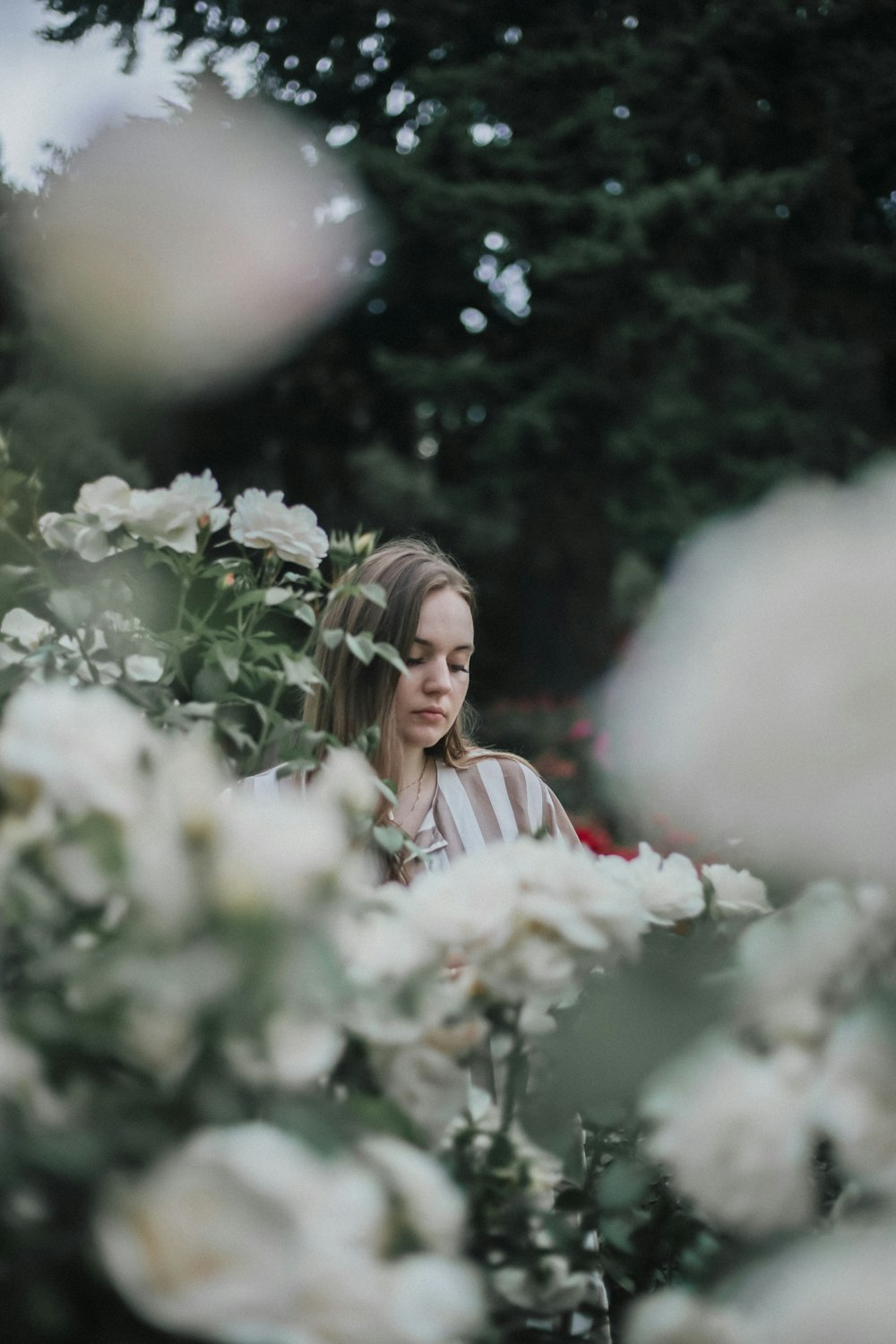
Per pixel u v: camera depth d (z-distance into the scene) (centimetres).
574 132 1008
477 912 101
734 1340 77
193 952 78
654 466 1055
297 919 81
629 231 947
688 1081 84
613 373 1027
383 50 1097
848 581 73
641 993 94
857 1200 83
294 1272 67
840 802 73
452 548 1381
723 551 77
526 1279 104
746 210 984
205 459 1197
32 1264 72
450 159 1027
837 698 72
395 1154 80
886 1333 69
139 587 173
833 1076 81
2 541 169
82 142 933
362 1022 97
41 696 91
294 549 176
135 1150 75
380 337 1184
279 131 1010
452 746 221
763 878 82
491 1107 112
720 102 1009
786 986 87
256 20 1029
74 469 727
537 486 1128
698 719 74
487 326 1170
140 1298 66
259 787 199
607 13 1057
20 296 868
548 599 1194
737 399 1059
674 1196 113
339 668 208
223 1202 67
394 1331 69
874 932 86
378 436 1248
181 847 81
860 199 1068
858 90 1062
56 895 88
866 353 1113
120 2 956
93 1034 79
